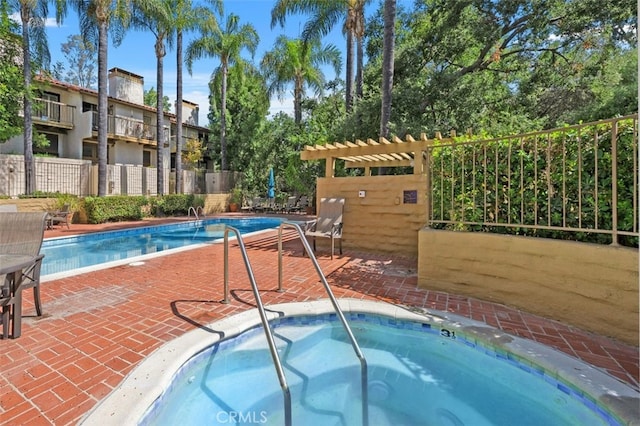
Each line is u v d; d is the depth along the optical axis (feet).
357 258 21.54
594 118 34.71
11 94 36.11
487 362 9.61
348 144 24.18
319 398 8.52
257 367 9.90
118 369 8.20
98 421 6.31
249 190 75.77
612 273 9.54
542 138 11.98
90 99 62.18
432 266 14.32
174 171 71.41
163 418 7.64
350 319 12.28
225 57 68.90
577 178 11.00
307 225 23.39
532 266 11.52
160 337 9.89
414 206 22.11
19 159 45.29
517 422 7.66
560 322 10.71
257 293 9.00
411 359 10.37
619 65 39.55
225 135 72.69
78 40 90.99
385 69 34.99
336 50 66.85
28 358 8.68
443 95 41.27
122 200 46.06
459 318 11.08
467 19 42.65
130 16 49.11
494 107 45.75
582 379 7.48
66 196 42.50
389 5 34.63
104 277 16.51
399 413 7.97
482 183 13.62
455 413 7.97
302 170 58.65
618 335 9.37
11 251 10.88
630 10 34.35
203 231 42.50
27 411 6.66
